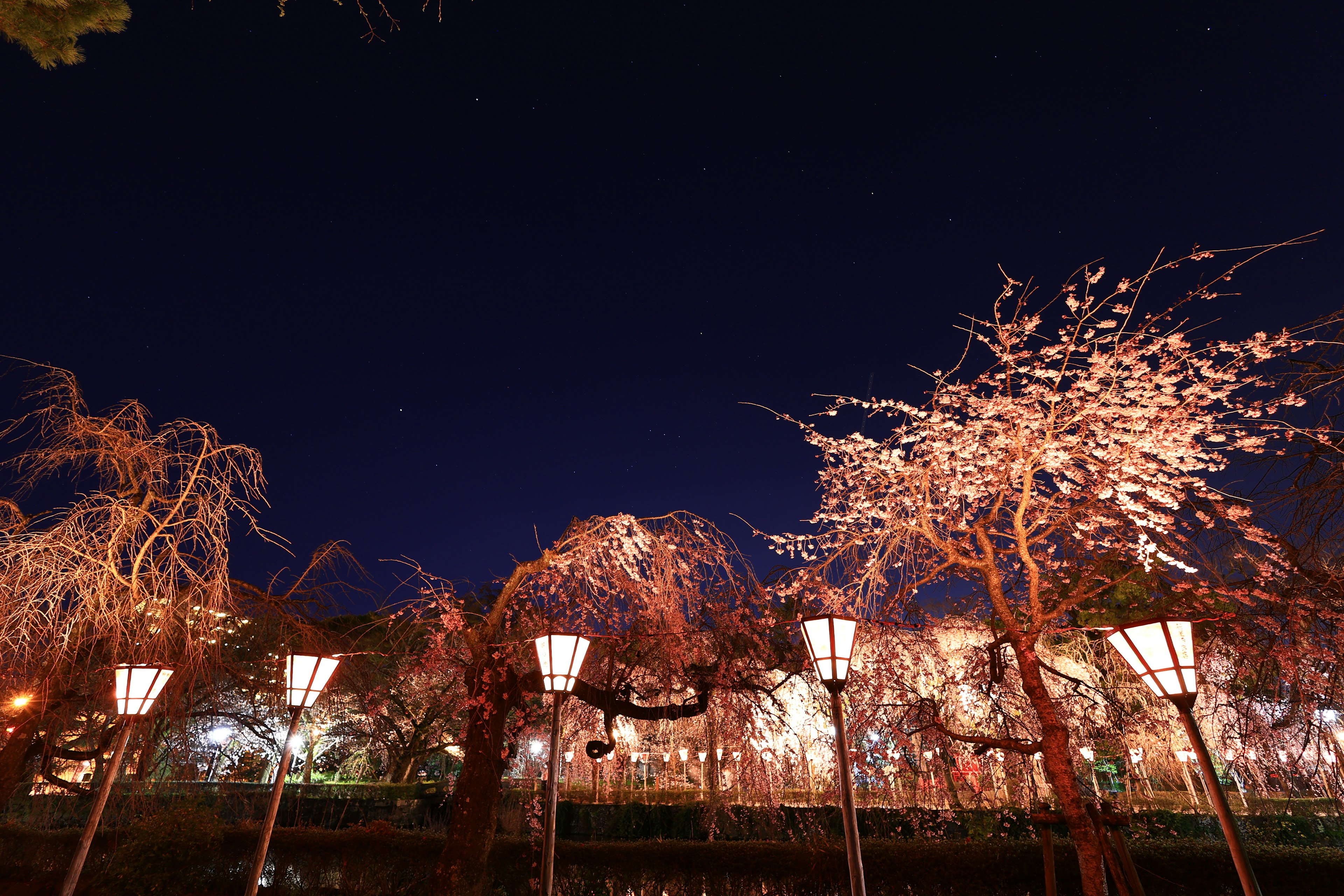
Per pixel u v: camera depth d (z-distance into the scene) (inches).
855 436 319.0
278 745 394.0
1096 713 315.0
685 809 481.4
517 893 355.3
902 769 354.9
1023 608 308.7
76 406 285.1
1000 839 345.7
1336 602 218.7
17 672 262.4
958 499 304.0
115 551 258.4
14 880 414.9
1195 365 271.9
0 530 255.4
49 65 166.1
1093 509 280.5
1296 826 407.5
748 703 341.1
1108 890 293.6
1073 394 277.7
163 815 374.3
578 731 403.5
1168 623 197.9
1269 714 272.2
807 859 319.6
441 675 378.3
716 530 349.7
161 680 267.1
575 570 345.7
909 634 325.4
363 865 378.6
